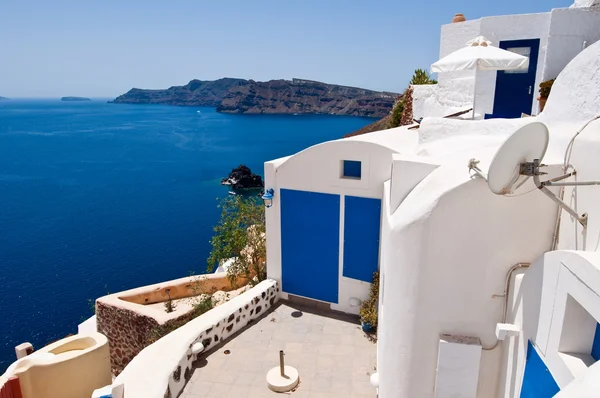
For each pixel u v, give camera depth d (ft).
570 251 13.53
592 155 15.24
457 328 20.01
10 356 79.46
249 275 51.83
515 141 15.12
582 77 18.22
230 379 30.17
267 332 36.09
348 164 36.45
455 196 18.67
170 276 114.93
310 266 39.50
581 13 34.86
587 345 13.78
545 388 14.74
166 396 26.71
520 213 18.40
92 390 33.14
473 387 19.89
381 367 25.27
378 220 35.27
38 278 114.01
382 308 27.22
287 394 28.71
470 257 19.12
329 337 35.27
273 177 39.06
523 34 43.68
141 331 49.85
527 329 16.56
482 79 46.55
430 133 29.09
